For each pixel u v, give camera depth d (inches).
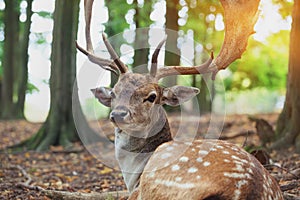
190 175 136.6
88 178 290.4
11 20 732.0
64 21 421.7
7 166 323.6
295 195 197.0
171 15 371.2
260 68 911.0
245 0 175.0
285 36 613.0
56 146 414.9
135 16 504.7
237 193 129.0
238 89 986.7
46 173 310.2
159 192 140.0
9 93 747.4
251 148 284.4
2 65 784.3
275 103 1107.3
